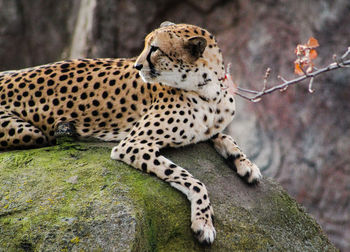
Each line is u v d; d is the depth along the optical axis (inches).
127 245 379.2
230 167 485.4
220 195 453.1
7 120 486.9
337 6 971.3
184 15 1040.2
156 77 447.5
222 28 1039.0
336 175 962.1
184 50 444.8
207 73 458.3
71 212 401.4
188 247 412.2
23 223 398.3
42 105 494.3
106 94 491.5
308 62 406.9
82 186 425.7
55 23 1087.6
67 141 489.1
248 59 1016.9
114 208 400.2
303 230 474.3
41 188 425.4
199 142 498.3
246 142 992.2
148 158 441.1
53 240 386.6
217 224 430.3
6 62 1076.5
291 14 995.9
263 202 467.5
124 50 1031.6
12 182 433.1
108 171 439.5
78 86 497.4
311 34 986.1
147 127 456.8
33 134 486.6
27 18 1082.1
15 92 500.4
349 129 966.4
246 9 1021.2
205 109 467.2
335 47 971.9
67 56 1075.3
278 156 978.1
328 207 959.6
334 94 967.6
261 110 994.7
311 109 975.6
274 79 1000.9
